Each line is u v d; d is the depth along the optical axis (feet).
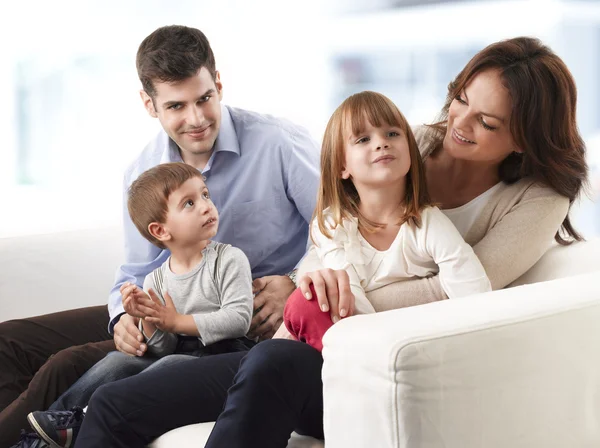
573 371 3.99
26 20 9.64
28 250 6.60
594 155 11.71
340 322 3.84
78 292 6.73
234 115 6.34
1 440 5.44
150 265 6.19
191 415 4.61
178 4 10.20
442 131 5.31
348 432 3.72
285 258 6.32
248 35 10.76
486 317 3.80
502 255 4.85
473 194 5.21
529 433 3.85
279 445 4.09
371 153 4.71
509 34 12.12
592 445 4.10
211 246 5.59
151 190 5.46
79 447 4.51
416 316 3.82
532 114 4.72
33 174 9.82
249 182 6.21
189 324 5.30
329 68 11.74
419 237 4.75
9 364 6.06
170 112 5.82
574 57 12.08
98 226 7.13
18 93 9.69
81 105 9.91
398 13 12.01
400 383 3.51
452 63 12.35
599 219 11.32
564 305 4.02
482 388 3.69
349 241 4.89
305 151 6.29
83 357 5.70
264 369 4.09
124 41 9.96
